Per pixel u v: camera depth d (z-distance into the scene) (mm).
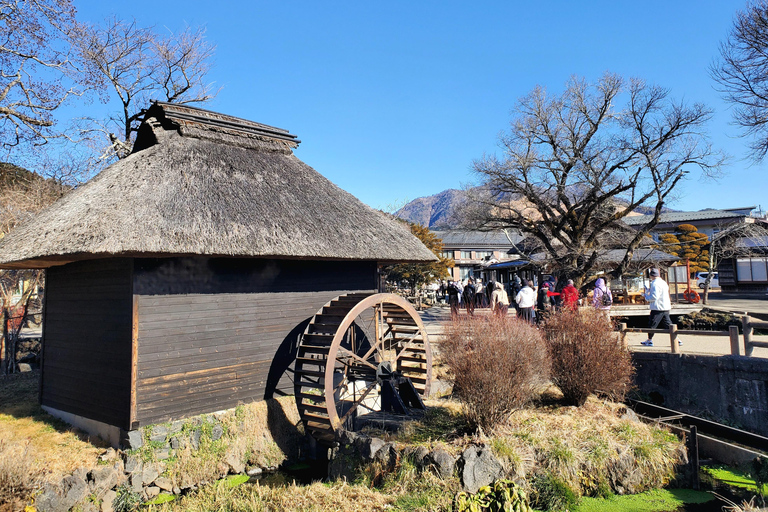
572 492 6336
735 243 23734
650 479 6770
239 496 6891
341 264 11078
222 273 8938
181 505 6906
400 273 32469
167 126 10594
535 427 7426
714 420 9242
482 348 7613
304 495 6441
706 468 7359
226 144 11047
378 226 11266
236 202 9172
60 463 7129
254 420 9008
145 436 7660
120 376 7895
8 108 15414
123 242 7070
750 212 36844
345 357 9695
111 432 8031
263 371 9430
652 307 11570
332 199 11297
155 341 7949
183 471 7922
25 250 8195
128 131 20641
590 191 20328
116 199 7938
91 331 8711
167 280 8172
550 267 22453
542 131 21812
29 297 14266
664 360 10281
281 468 9117
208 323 8672
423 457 6492
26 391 11422
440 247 33406
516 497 5109
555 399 9047
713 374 9344
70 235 7473
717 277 30016
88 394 8648
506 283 35219
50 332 10055
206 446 8289
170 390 8078
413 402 9859
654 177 19109
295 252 8836
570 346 8664
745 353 9086
